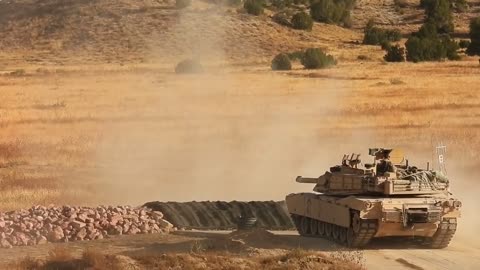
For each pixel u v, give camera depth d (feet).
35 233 264.52
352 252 254.27
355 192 270.46
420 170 270.67
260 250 245.86
